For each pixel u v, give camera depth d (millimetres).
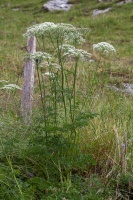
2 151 4891
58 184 4477
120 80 12227
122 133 5707
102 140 5426
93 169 5133
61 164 4754
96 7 28641
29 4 33062
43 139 4676
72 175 4734
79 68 11734
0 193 4105
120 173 4840
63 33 4395
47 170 4703
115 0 29078
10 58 15109
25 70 7141
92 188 4461
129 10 26578
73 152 4680
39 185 4398
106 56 16188
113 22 24188
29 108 6395
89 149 5258
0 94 8047
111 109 6988
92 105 6496
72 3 31125
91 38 21297
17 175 4617
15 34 23172
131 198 4758
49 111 4703
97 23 24312
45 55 4473
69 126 4512
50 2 31531
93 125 5711
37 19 27938
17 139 4992
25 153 4688
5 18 29094
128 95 10023
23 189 4238
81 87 8219
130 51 18297
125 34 22156
